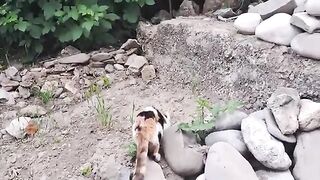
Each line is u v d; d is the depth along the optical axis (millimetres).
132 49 2738
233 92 2338
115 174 1979
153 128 1998
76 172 2076
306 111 1991
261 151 1910
